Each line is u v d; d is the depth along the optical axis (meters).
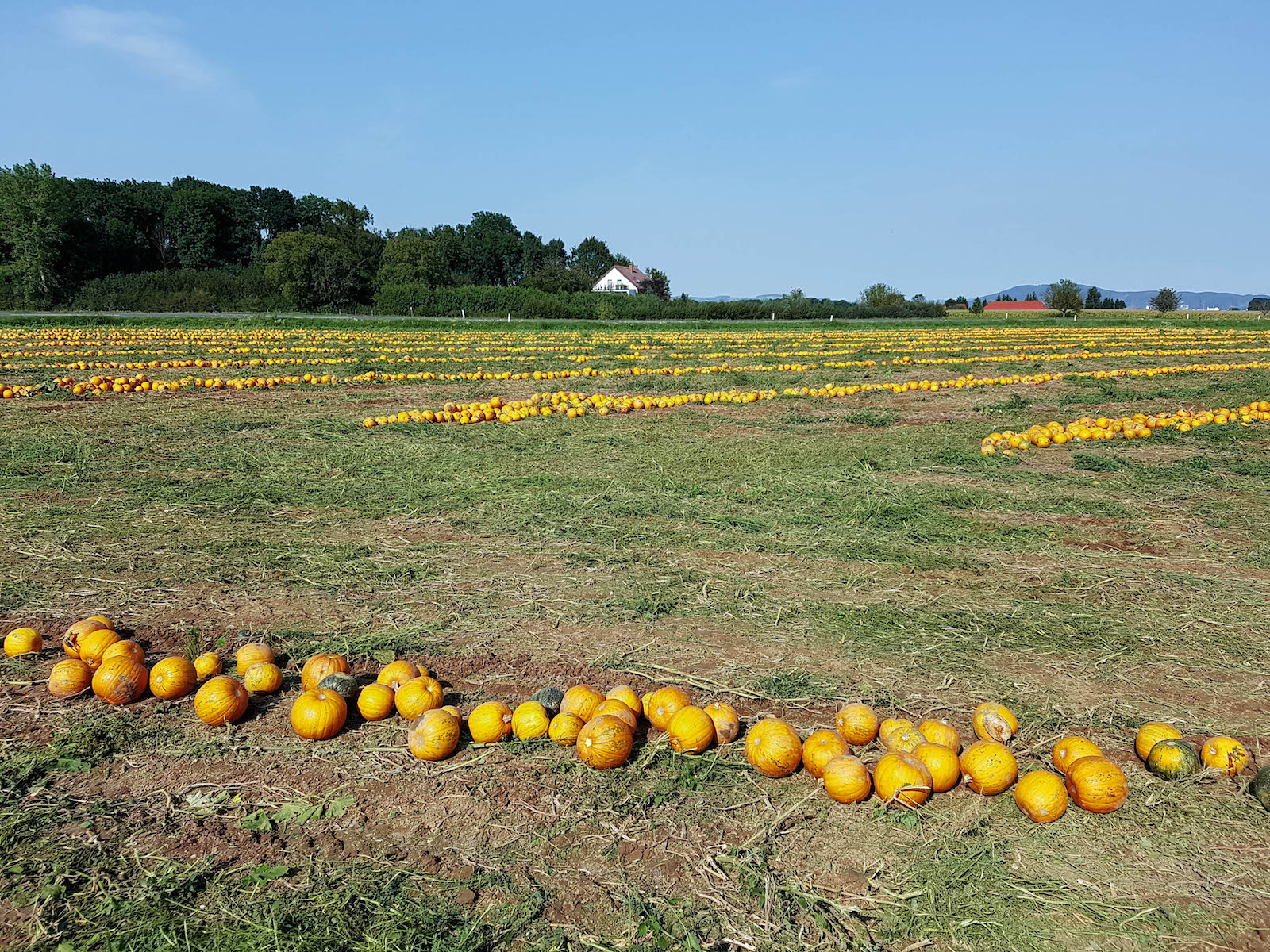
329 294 69.25
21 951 3.11
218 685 4.77
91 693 5.13
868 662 5.47
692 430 14.09
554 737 4.51
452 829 3.86
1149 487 9.95
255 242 99.06
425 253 76.88
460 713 4.80
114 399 17.34
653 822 3.91
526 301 68.06
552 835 3.81
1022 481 10.29
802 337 42.38
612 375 22.72
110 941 3.16
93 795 4.11
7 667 5.41
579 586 6.76
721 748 4.52
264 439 12.95
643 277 114.75
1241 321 64.81
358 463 11.20
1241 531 8.27
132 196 92.62
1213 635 5.89
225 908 3.34
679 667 5.40
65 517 8.53
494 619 6.14
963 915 3.33
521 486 9.91
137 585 6.76
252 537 7.99
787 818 3.95
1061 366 25.83
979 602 6.46
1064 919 3.32
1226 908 3.38
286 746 4.57
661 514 8.74
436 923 3.25
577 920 3.29
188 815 3.96
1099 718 4.81
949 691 5.11
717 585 6.78
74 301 63.91
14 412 15.28
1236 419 14.66
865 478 10.26
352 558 7.42
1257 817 3.94
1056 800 3.88
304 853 3.69
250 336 37.47
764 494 9.47
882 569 7.20
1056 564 7.32
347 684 4.92
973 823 3.89
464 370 24.25
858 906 3.38
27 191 62.59
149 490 9.59
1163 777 4.22
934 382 21.06
